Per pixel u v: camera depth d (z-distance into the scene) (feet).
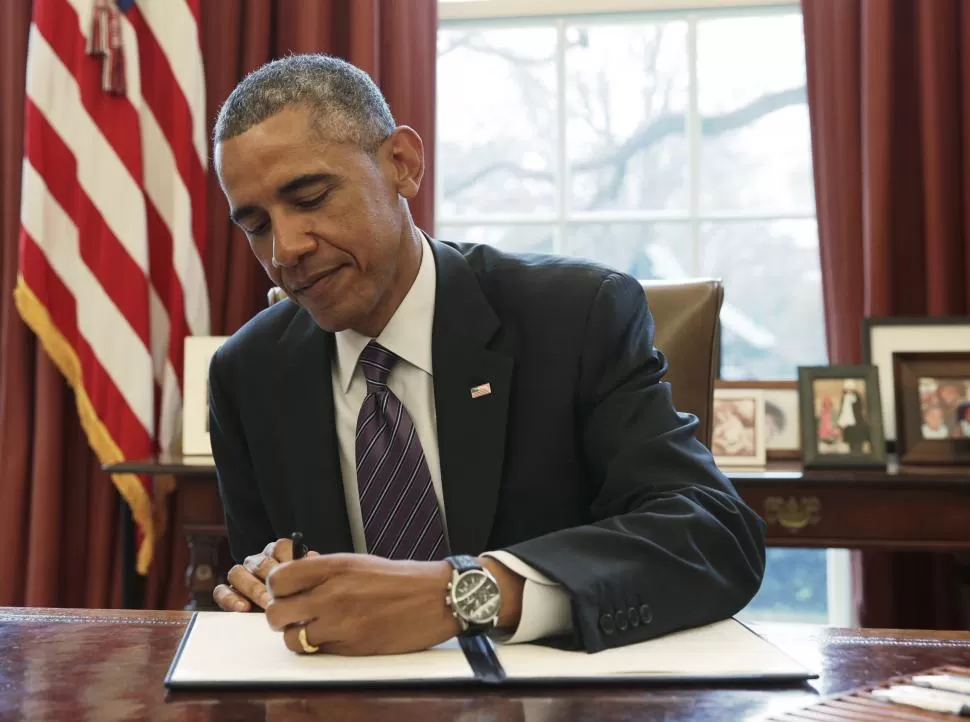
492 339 3.96
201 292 8.39
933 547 6.42
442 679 2.35
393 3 8.48
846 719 2.00
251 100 3.35
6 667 2.49
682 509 3.15
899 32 8.18
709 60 9.18
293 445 4.03
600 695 2.27
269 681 2.32
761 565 3.30
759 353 9.12
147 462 7.17
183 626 2.92
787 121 9.09
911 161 8.15
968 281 7.84
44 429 8.55
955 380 7.18
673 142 9.25
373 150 3.51
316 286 3.49
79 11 8.25
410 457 3.84
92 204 8.23
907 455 7.11
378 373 3.96
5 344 8.68
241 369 4.28
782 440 7.52
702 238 9.20
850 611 8.49
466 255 4.34
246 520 4.41
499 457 3.80
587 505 3.95
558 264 4.21
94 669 2.47
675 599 2.83
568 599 2.76
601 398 3.84
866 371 7.07
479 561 2.79
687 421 3.76
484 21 9.45
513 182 9.45
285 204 3.36
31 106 8.21
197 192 8.43
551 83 9.40
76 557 8.86
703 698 2.23
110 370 8.18
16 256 8.70
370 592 2.60
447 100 9.50
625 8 9.17
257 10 8.62
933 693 2.15
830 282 8.08
